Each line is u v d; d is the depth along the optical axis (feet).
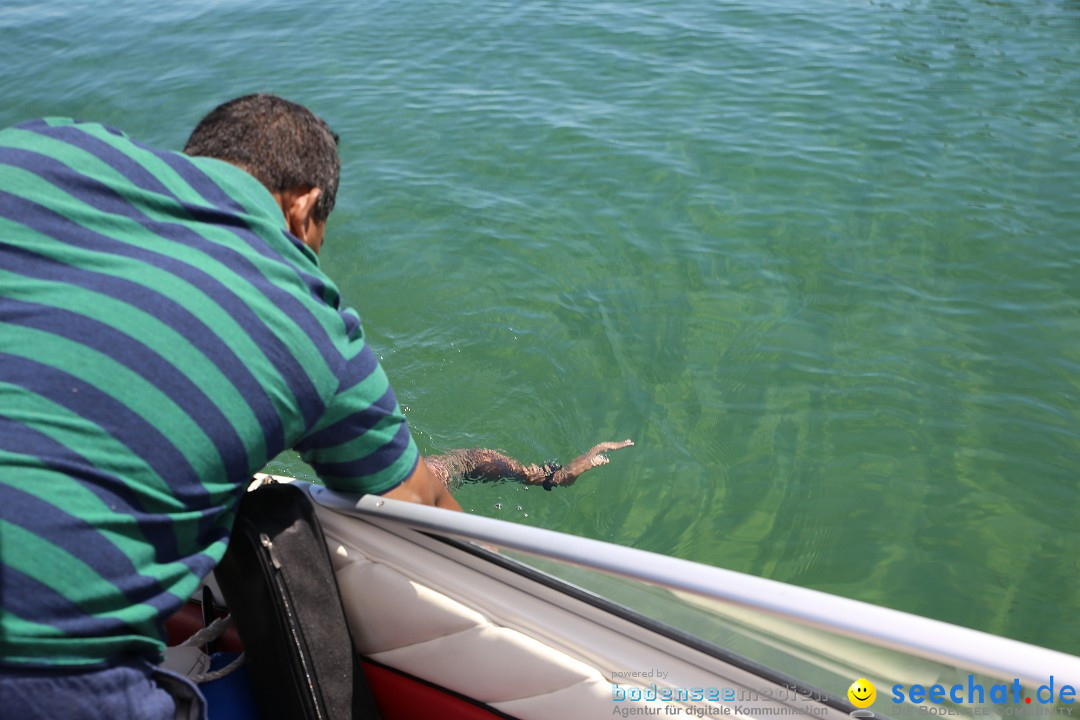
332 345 4.46
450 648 5.05
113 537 3.76
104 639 3.78
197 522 4.09
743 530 12.07
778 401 13.91
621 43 25.79
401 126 21.26
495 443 13.78
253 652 5.08
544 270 16.79
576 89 22.99
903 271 16.38
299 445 4.80
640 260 16.88
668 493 12.70
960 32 26.40
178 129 21.86
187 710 4.37
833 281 16.19
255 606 4.85
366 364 4.74
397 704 5.40
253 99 5.25
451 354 15.21
